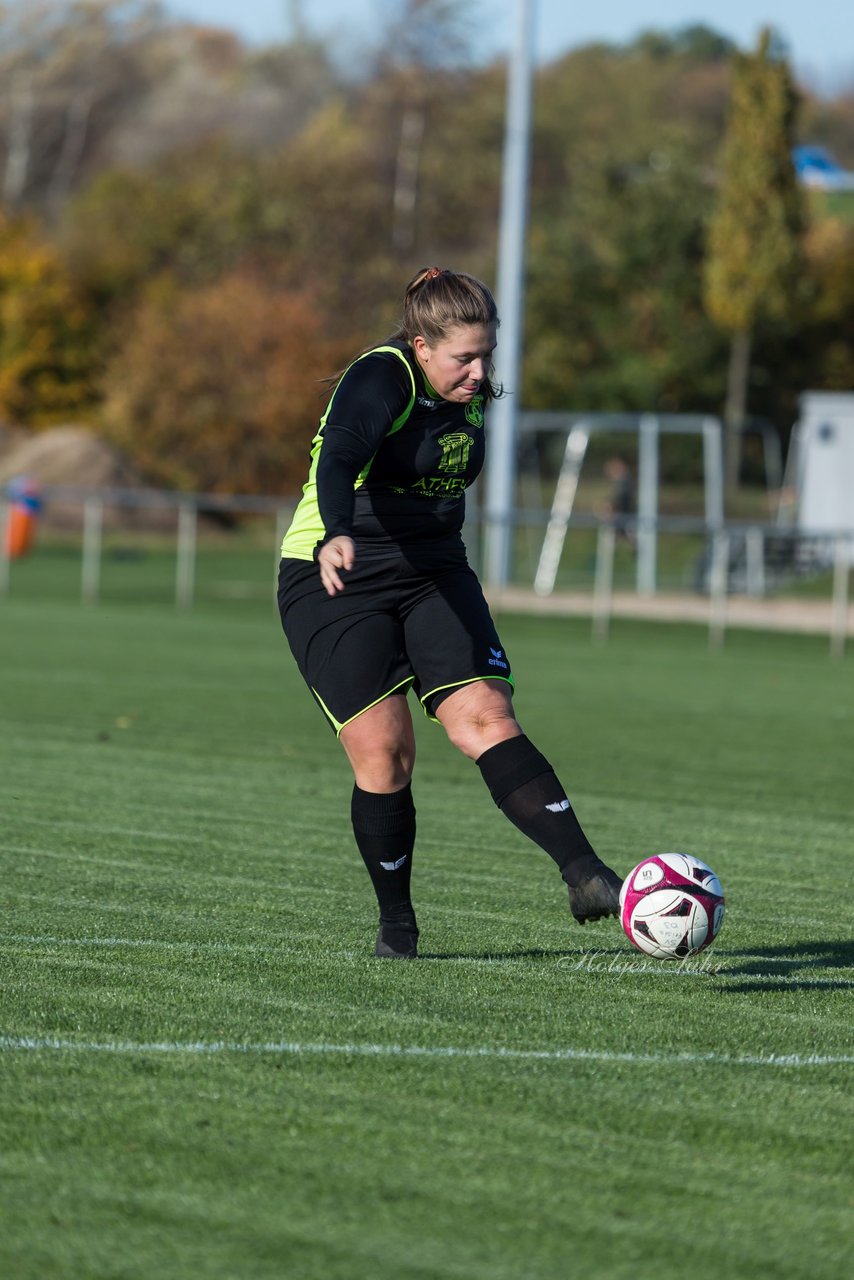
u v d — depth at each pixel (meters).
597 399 152.62
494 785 16.55
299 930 19.14
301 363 160.62
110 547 136.75
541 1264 9.68
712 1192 10.89
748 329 139.62
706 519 113.81
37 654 59.03
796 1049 14.42
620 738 41.31
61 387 177.50
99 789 30.62
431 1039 14.30
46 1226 10.09
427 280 16.00
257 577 110.06
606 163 161.38
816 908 21.78
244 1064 13.40
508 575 94.12
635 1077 13.38
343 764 35.38
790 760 38.03
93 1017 14.75
